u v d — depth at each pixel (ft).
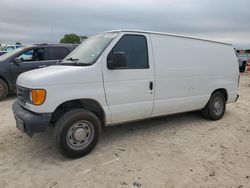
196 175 11.64
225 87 20.20
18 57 27.61
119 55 13.10
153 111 15.90
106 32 15.52
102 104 13.66
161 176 11.52
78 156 13.21
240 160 13.20
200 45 18.21
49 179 11.25
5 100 27.27
